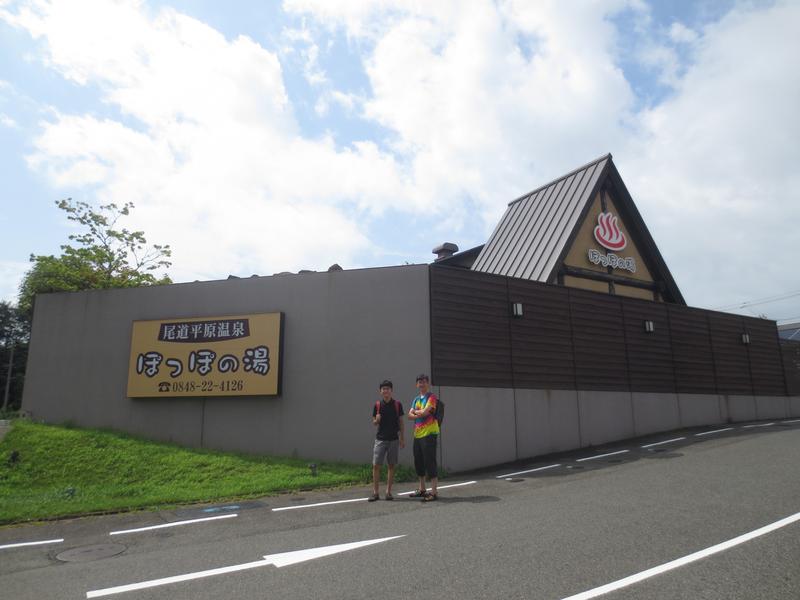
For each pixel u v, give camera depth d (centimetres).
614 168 2012
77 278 2617
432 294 1320
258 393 1356
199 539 711
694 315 1989
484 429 1333
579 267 1906
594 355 1620
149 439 1409
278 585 514
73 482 1185
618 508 765
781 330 4269
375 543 641
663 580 488
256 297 1438
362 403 1303
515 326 1454
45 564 630
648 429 1716
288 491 1035
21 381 5291
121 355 1520
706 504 766
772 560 532
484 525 705
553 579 497
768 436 1481
